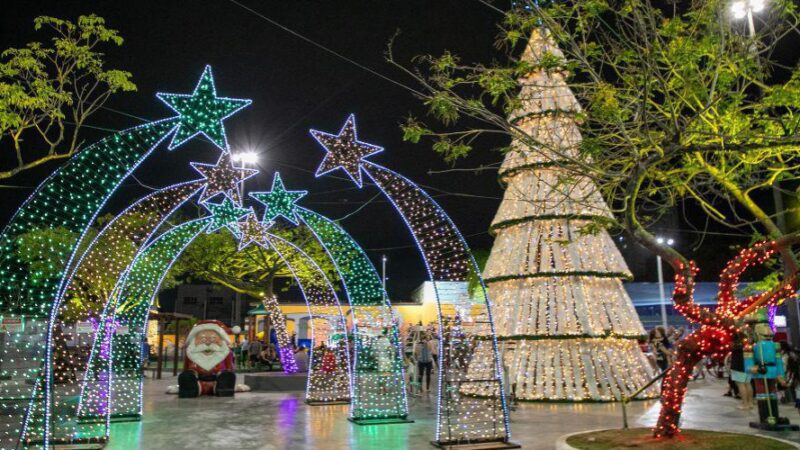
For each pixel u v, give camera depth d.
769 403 12.17
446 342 12.31
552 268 17.98
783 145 8.91
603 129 9.97
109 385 12.13
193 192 14.71
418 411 15.47
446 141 9.48
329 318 22.64
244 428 12.84
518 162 19.19
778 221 16.20
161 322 27.64
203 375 19.67
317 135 12.38
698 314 9.52
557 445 9.66
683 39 10.08
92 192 10.02
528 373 17.41
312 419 14.17
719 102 10.38
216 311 63.94
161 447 10.80
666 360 21.17
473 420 13.68
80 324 19.03
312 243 30.48
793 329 18.67
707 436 9.71
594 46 9.73
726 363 17.69
